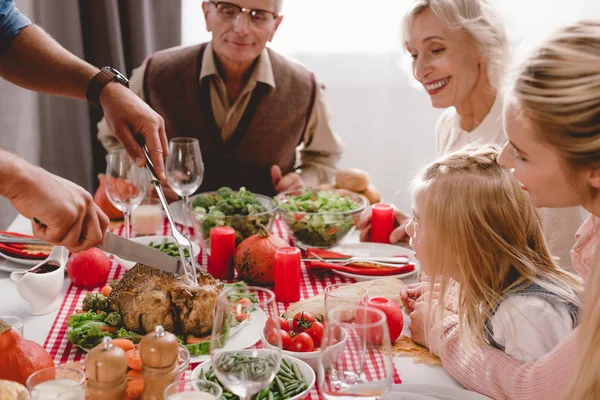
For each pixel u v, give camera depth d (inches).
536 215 52.7
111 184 70.6
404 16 79.0
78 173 119.6
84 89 63.4
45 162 119.0
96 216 46.3
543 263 52.9
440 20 74.9
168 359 40.2
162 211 81.0
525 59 41.5
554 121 39.3
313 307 56.1
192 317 52.1
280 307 60.6
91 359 38.6
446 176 52.4
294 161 103.4
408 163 134.6
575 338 43.4
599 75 38.1
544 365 44.8
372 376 37.0
